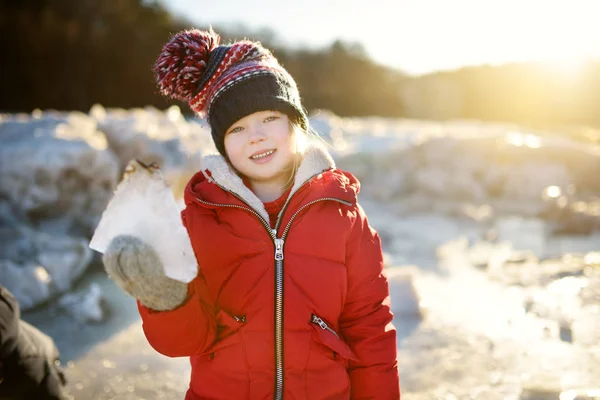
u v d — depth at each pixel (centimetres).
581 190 668
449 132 798
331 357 158
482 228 541
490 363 266
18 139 428
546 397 230
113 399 239
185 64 179
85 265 376
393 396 165
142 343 293
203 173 173
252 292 158
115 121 485
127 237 125
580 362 263
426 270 413
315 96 1878
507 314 326
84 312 318
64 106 1432
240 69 173
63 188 404
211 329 153
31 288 329
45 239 374
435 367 263
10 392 179
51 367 192
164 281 128
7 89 1383
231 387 154
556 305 336
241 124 173
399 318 322
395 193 668
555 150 692
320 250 163
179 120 586
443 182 655
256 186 181
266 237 162
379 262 173
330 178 171
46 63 1429
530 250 463
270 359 155
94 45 1495
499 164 682
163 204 131
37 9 1470
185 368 268
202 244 163
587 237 514
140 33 1588
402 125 1063
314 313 158
